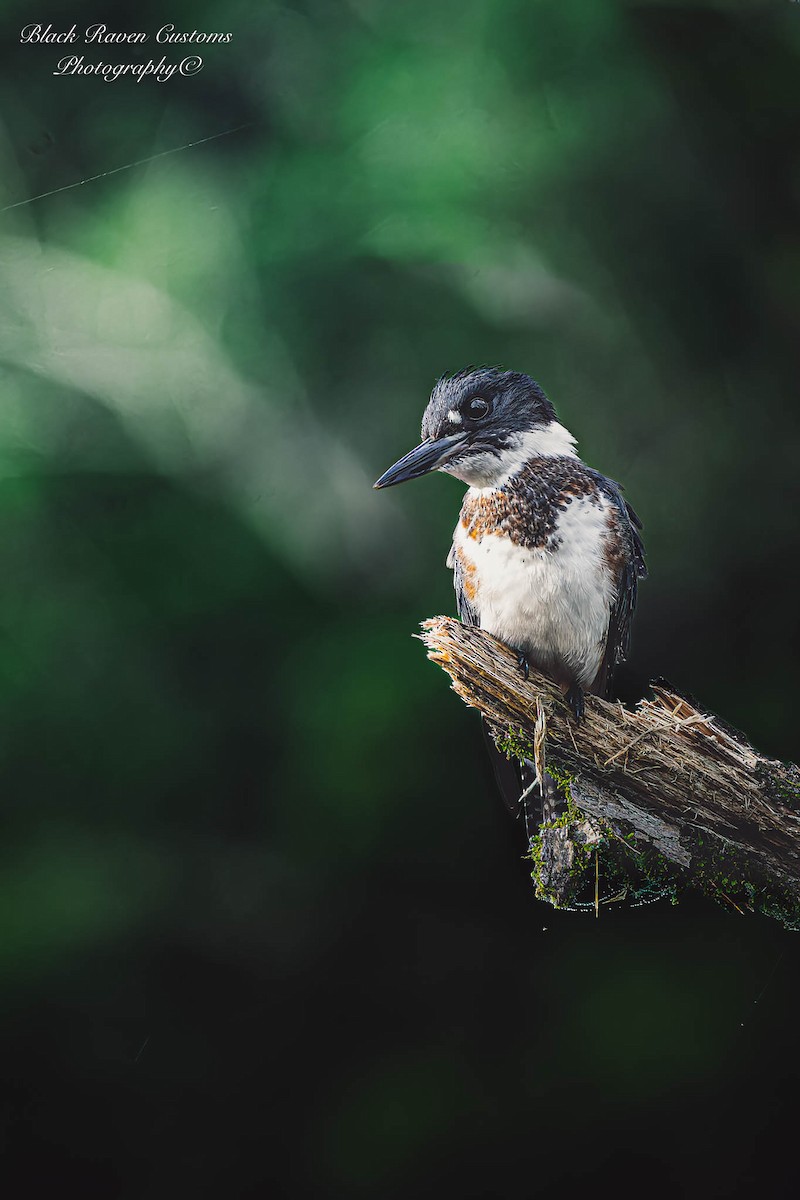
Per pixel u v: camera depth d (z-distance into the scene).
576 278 8.80
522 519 8.28
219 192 8.77
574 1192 8.59
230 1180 8.63
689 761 8.20
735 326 8.87
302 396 8.77
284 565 8.77
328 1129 8.66
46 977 8.70
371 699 8.74
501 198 8.77
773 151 8.94
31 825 8.77
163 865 8.77
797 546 8.84
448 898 8.77
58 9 8.80
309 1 8.82
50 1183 8.62
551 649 8.27
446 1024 8.71
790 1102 8.61
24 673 8.77
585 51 8.82
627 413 8.81
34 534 8.77
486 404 8.30
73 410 8.77
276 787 8.78
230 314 8.77
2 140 8.77
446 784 8.74
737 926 8.70
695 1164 8.59
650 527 8.80
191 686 8.80
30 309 8.74
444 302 8.78
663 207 8.84
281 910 8.77
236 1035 8.72
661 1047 8.65
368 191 8.76
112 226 8.76
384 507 8.77
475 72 8.79
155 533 8.78
